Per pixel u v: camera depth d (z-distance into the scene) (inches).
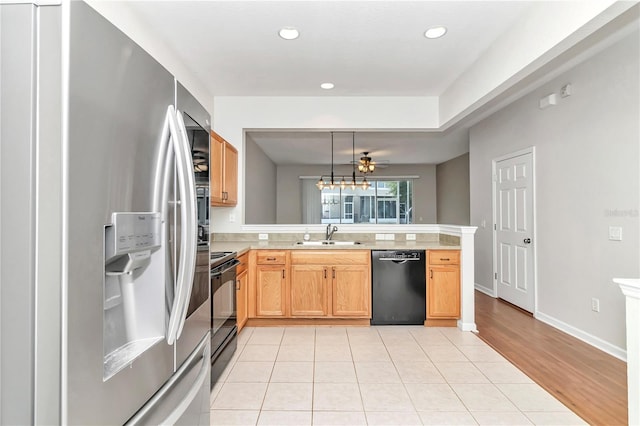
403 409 80.7
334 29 100.0
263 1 86.7
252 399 85.0
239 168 158.7
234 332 111.0
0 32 27.0
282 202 358.0
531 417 77.5
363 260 139.9
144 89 36.9
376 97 157.1
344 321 142.1
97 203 29.9
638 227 101.9
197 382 50.0
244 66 124.9
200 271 54.2
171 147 41.8
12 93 27.0
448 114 145.3
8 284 27.0
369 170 247.4
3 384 27.1
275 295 140.1
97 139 29.9
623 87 106.0
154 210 38.6
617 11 69.1
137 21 91.8
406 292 139.8
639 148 101.5
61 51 26.8
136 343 38.6
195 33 101.9
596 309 116.9
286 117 157.5
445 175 335.3
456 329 136.5
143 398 36.9
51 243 26.9
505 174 172.4
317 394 87.4
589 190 119.4
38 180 27.0
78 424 28.0
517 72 96.3
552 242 138.6
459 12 92.0
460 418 77.2
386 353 112.8
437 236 160.9
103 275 30.7
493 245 182.9
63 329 26.8
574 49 112.7
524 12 92.1
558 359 107.6
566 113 130.2
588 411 79.7
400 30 100.7
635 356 56.1
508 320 146.2
